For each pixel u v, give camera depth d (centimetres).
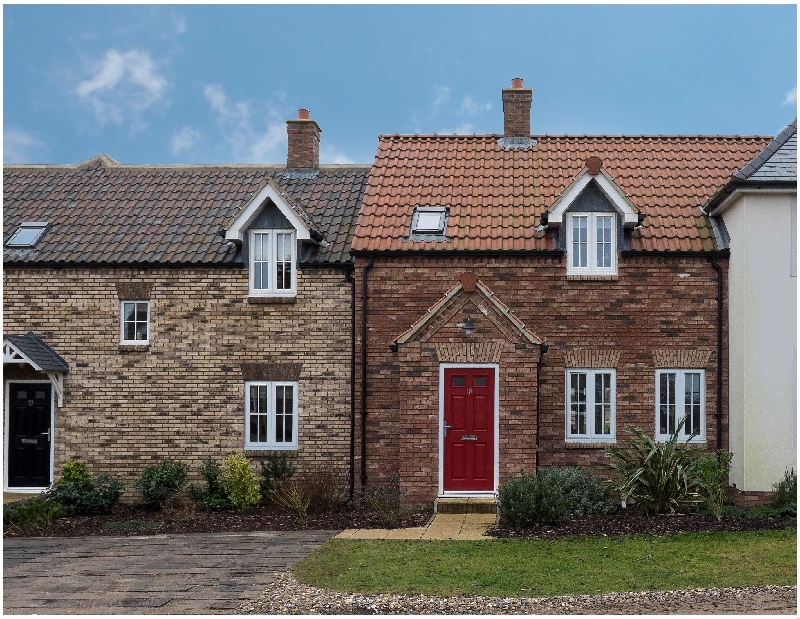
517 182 1861
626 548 1216
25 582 1070
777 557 1148
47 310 1792
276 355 1747
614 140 2009
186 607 943
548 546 1238
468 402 1590
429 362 1579
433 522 1452
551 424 1667
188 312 1769
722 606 930
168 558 1208
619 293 1680
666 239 1686
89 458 1766
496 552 1201
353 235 1795
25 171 2150
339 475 1709
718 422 1647
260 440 1752
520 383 1563
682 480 1484
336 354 1734
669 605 937
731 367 1634
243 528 1474
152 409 1762
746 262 1568
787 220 1574
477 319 1578
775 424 1545
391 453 1688
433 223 1744
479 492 1576
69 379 1778
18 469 1797
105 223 1908
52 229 1891
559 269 1688
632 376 1669
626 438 1661
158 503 1677
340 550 1216
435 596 978
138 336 1791
